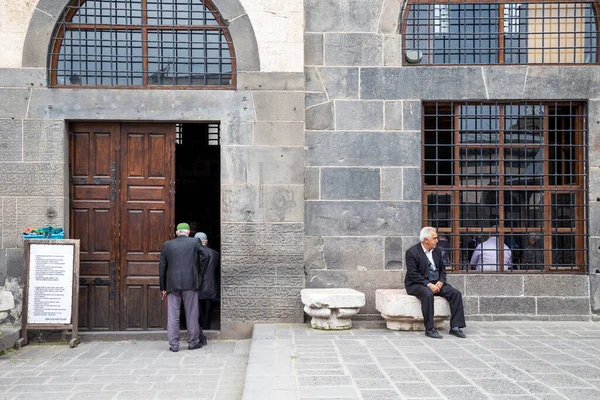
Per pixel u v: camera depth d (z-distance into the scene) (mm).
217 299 8914
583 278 7195
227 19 7109
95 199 7117
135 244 7133
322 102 7254
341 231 7203
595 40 7461
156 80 7195
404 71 7273
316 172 7215
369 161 7242
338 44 7273
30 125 6891
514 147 7371
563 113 7473
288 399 4000
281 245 7055
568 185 7363
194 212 10227
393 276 7188
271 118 7090
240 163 7062
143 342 6875
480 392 4176
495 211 7336
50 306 6586
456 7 7477
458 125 7383
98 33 7145
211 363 5828
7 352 6270
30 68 6902
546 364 5000
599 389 4254
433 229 6562
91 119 6980
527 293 7180
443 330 6598
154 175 7156
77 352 6312
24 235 6695
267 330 6574
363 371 4758
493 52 7441
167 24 7191
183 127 10234
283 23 7129
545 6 7465
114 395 4711
